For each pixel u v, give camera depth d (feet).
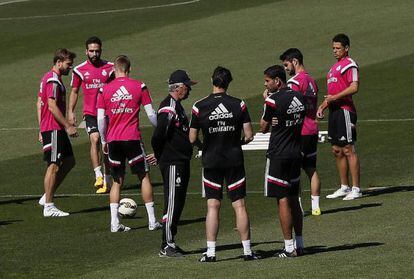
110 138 136.36
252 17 321.93
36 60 290.56
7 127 224.94
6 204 159.43
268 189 116.88
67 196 164.55
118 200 136.67
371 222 134.10
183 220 142.61
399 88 235.20
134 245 127.34
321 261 113.09
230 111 116.37
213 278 106.93
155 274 110.22
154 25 322.96
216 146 116.47
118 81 136.77
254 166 178.50
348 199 151.23
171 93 123.85
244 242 116.06
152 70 269.44
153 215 136.98
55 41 312.50
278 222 138.00
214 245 116.37
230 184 116.67
